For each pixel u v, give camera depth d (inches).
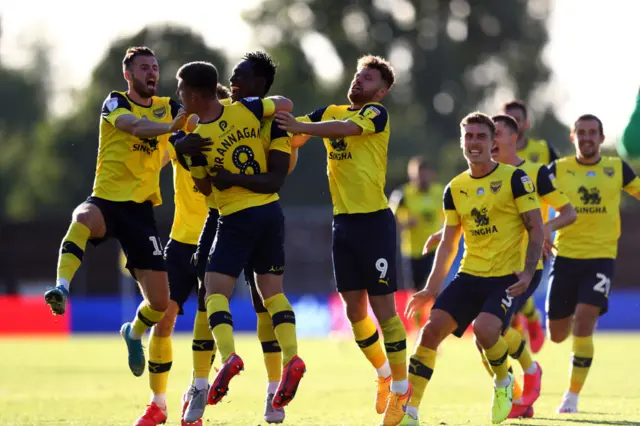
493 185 1048.8
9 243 3900.1
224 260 948.0
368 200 1050.1
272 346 1070.4
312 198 5634.8
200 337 1019.9
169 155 1091.3
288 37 6688.0
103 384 1672.0
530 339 1684.3
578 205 1344.7
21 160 7042.3
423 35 6673.2
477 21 6658.5
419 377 1015.6
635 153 1470.2
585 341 1264.8
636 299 3321.9
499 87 6737.2
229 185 949.2
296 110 6318.9
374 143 1050.1
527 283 1021.2
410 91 6638.8
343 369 1967.3
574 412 1222.9
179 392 1523.1
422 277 2224.4
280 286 983.0
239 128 952.3
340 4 6658.5
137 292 3688.5
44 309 3267.7
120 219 1025.5
